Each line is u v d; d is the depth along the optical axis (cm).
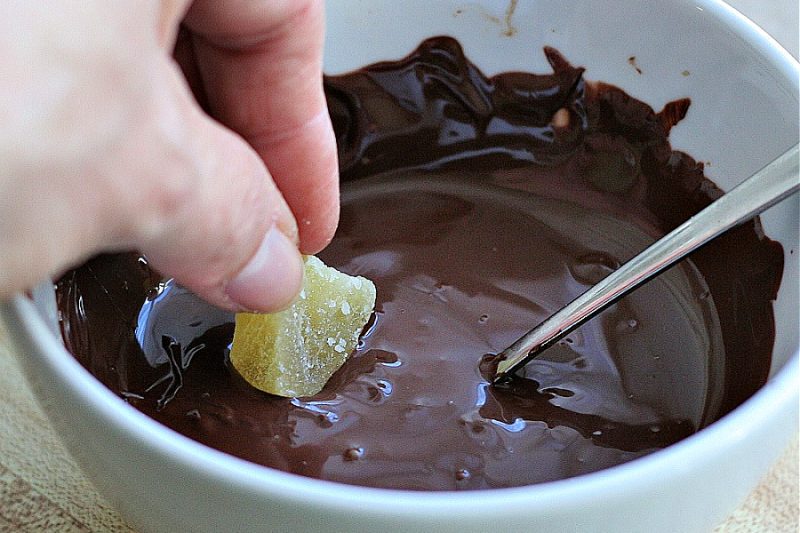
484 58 35
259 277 26
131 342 31
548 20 34
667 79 33
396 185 36
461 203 35
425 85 35
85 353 29
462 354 31
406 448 29
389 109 35
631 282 29
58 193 22
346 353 30
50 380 24
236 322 30
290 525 23
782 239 29
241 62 28
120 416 23
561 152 35
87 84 22
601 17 33
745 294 30
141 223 23
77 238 22
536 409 30
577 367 31
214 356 30
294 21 28
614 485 23
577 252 34
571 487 23
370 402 30
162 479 23
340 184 36
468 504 22
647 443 29
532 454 29
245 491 23
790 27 39
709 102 32
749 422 24
